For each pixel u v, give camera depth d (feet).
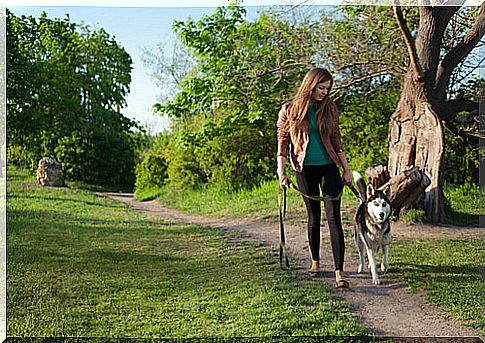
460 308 14.90
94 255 22.65
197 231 29.19
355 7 38.14
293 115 16.62
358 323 13.91
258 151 47.42
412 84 29.91
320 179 17.07
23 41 67.46
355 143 42.04
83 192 50.52
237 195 44.19
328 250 22.86
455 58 29.86
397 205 28.50
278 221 31.42
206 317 14.66
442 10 29.37
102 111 72.95
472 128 37.96
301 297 15.92
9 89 62.18
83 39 72.33
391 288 16.72
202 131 45.93
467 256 20.81
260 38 42.88
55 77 68.18
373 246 17.21
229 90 43.11
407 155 29.78
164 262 21.30
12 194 45.14
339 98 41.32
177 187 51.19
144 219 34.96
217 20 44.55
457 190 37.63
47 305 15.81
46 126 67.67
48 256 22.29
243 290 16.97
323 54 39.32
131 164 73.41
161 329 13.83
